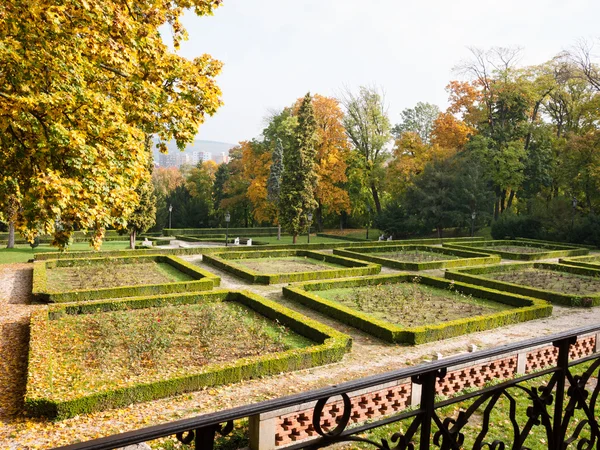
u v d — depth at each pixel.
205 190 60.47
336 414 6.99
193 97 9.41
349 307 14.98
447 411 7.30
